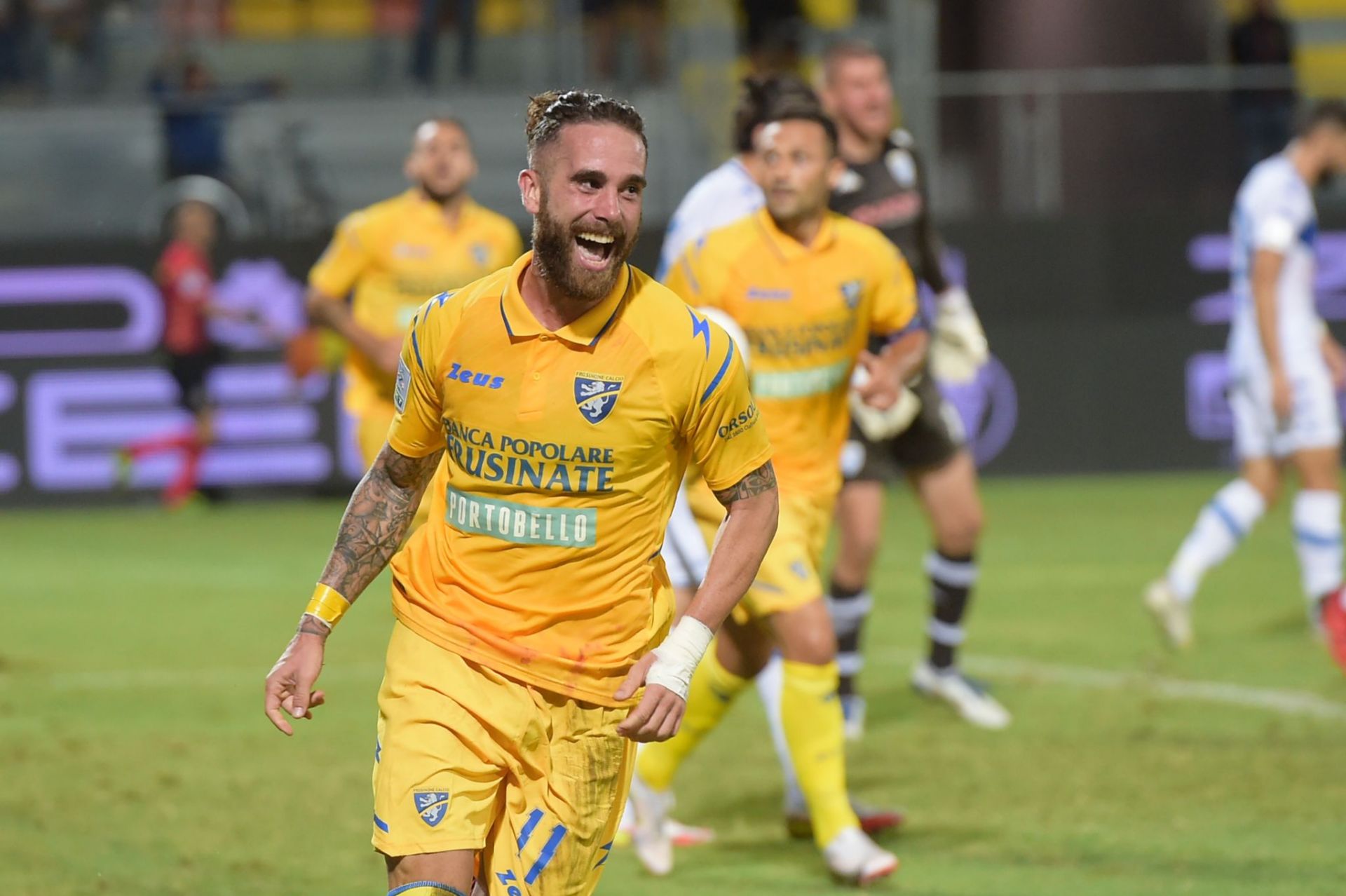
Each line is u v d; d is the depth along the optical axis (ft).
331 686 91.50
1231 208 172.86
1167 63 191.01
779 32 188.14
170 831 64.49
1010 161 173.06
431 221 100.01
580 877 40.86
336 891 57.31
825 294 59.62
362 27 207.51
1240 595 117.19
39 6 198.08
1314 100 174.19
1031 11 190.08
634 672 39.29
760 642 59.52
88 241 164.45
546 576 39.58
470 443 39.37
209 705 87.15
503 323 38.68
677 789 72.02
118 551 141.08
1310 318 96.07
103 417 164.76
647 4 193.67
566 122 37.50
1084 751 76.95
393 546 41.83
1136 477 172.35
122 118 176.35
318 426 168.14
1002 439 171.73
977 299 170.50
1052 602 114.21
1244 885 57.26
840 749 58.44
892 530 152.76
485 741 39.45
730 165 64.80
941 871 59.41
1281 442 95.25
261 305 167.12
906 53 192.95
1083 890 56.85
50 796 69.46
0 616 113.09
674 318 39.04
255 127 176.96
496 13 202.39
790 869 60.29
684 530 60.49
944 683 84.53
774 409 60.23
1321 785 70.33
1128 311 171.63
